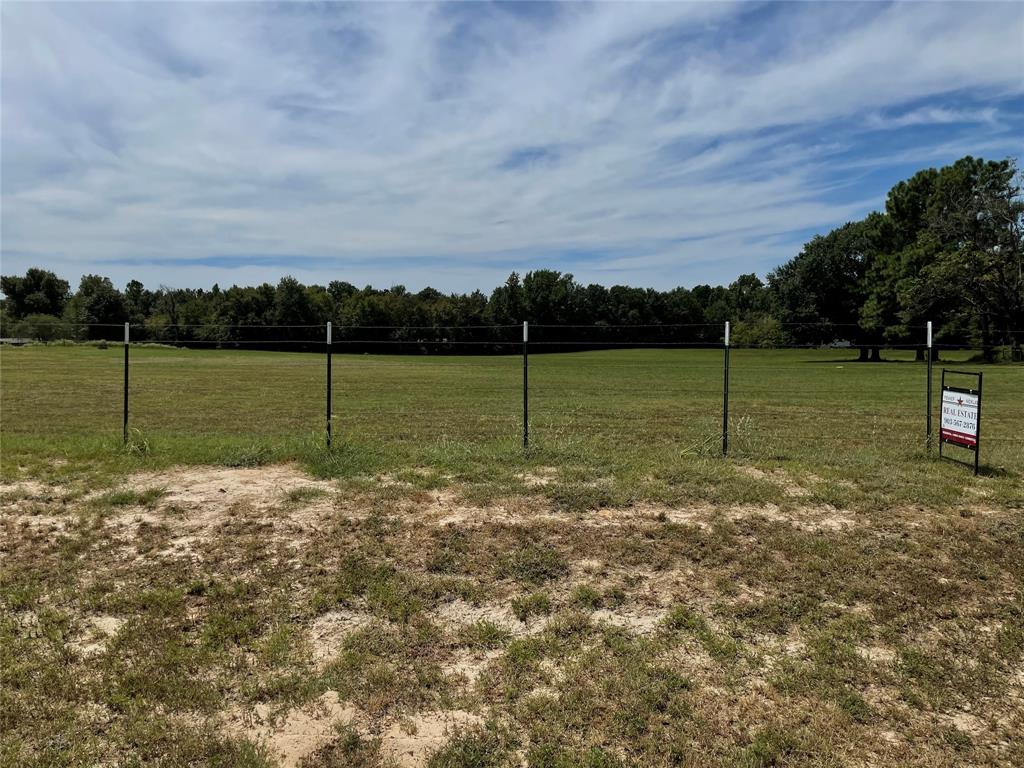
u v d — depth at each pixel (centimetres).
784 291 7094
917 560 561
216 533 625
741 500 731
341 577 520
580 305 9675
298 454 962
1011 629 445
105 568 544
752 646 425
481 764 314
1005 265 4991
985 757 320
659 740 331
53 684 377
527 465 911
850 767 313
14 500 736
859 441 1222
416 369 3988
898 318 5675
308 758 318
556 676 389
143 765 314
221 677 388
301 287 9069
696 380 3119
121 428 1469
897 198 6322
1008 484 817
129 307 9375
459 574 531
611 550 575
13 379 2933
